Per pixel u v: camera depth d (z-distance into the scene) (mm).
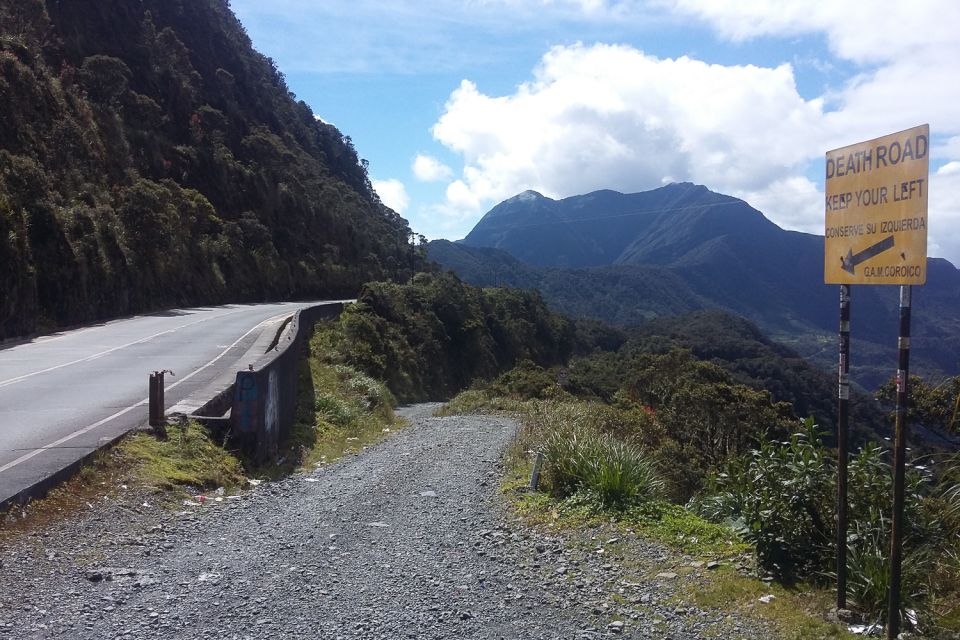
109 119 43750
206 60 73312
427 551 5973
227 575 5207
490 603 4754
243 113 75625
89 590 4809
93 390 12766
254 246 54750
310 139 96000
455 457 11250
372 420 16734
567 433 9375
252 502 7668
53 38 47938
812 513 5098
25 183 27203
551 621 4445
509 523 6938
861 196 4242
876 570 4410
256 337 23359
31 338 22500
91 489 7016
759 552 5148
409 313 47281
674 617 4477
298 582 5094
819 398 40969
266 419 10000
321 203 72250
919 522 4859
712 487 7434
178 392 12484
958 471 5523
